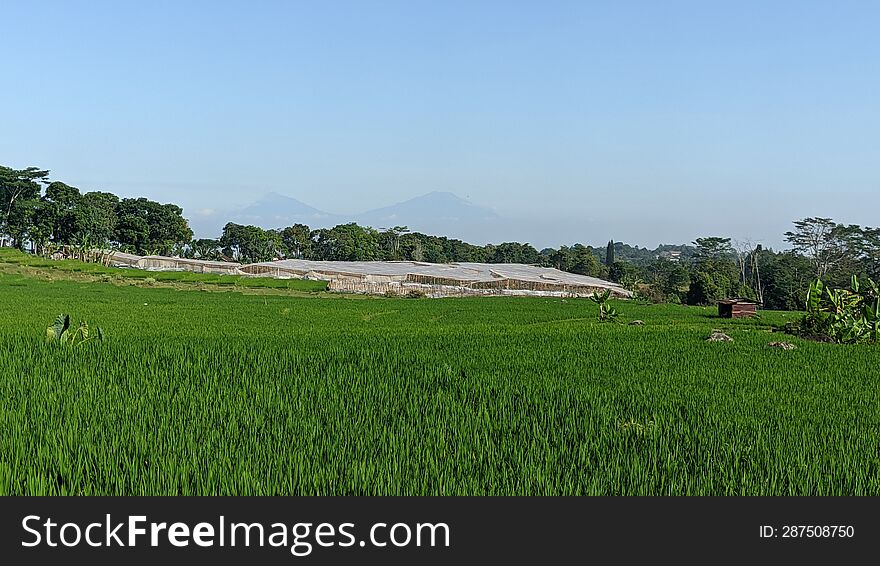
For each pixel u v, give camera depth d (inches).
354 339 691.4
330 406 352.5
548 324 1101.1
